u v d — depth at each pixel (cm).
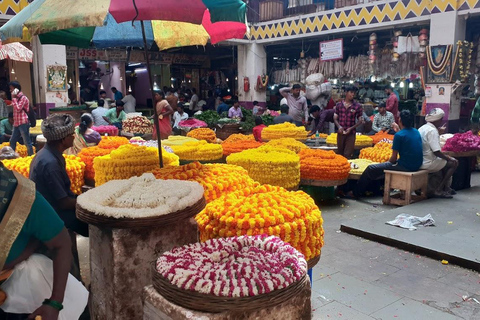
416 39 1148
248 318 169
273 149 595
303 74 1513
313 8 1432
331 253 412
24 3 1116
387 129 962
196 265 184
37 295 175
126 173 413
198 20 284
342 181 595
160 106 859
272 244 208
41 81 1213
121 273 229
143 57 1792
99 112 1052
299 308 185
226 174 353
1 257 156
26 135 845
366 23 1252
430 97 1113
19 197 157
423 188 591
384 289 336
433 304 312
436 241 416
